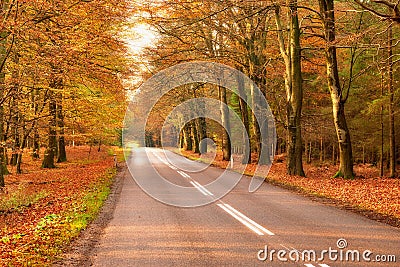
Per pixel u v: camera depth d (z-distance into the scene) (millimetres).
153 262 7160
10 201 14469
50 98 21422
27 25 13180
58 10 13867
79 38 15172
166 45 26578
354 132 30016
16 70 16031
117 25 19797
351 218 11000
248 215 11430
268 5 20641
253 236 8945
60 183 21000
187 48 26672
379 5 21250
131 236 9156
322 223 10312
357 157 38875
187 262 7121
